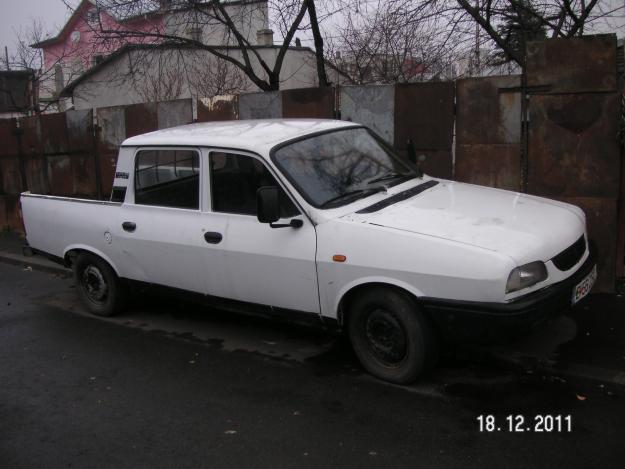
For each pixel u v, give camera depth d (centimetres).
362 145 497
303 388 416
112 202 550
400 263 374
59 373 470
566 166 567
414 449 333
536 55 561
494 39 859
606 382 392
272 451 340
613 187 550
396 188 457
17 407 414
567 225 404
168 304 634
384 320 401
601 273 560
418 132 642
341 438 349
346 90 680
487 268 347
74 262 618
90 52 1068
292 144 456
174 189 500
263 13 970
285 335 523
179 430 370
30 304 671
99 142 943
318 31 902
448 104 620
